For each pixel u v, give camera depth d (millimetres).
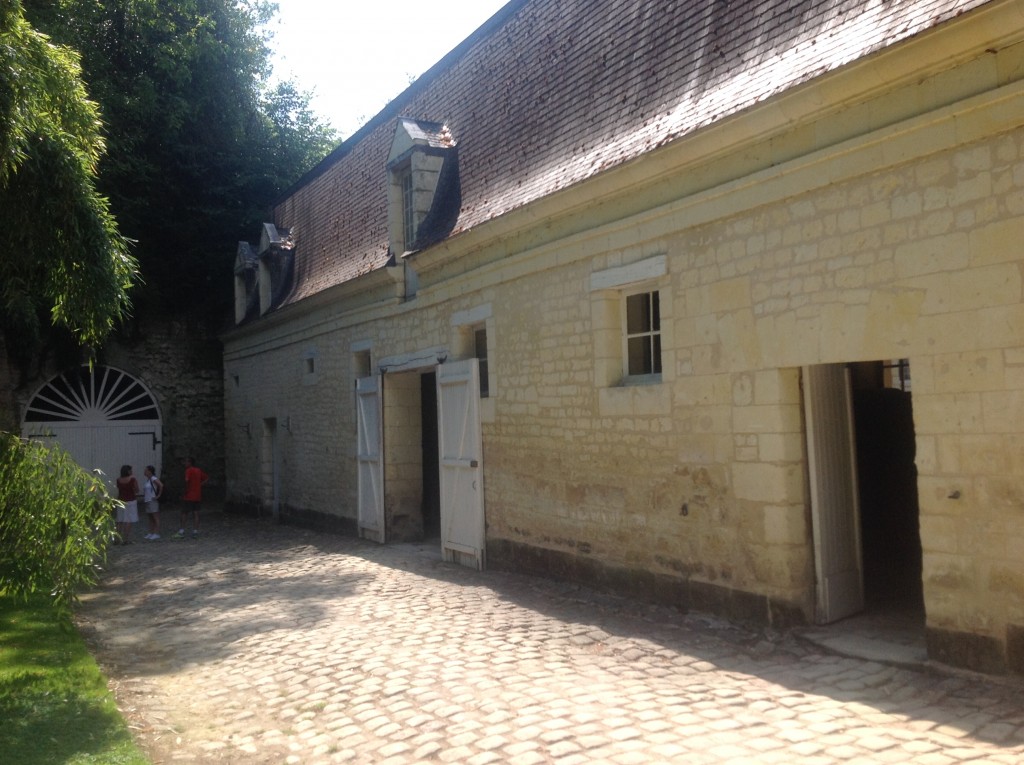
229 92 19969
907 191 5398
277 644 7059
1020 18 4645
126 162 18266
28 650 6820
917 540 7695
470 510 10242
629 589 7766
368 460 13148
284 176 21453
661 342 7391
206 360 21094
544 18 10445
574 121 8945
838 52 5727
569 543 8594
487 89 11305
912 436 7840
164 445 20516
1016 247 4820
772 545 6324
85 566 6723
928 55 5121
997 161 4914
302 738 4906
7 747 4668
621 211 7812
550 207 8516
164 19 18797
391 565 10852
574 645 6340
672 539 7273
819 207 5969
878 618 6391
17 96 6168
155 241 19812
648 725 4504
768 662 5660
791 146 6152
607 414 8031
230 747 4855
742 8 7086
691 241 7062
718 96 6816
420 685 5527
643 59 8211
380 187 13867
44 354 18641
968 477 5047
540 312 9008
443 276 11016
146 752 4812
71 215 6695
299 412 16172
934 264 5234
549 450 8875
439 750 4422
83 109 7074
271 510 18078
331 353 14734
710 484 6887
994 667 4902
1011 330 4844
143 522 18078
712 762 3945
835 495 6445
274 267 17734
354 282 13141
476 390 10172
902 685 4977
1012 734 4055
